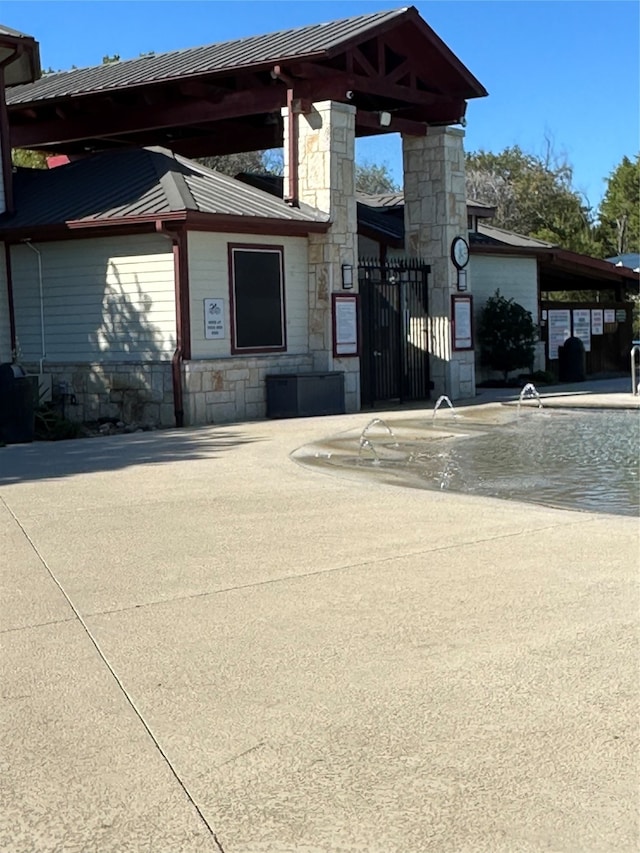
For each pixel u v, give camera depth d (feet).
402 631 17.13
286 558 22.27
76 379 55.77
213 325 53.31
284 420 53.11
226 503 28.86
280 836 10.75
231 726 13.52
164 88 61.77
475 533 24.36
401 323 65.77
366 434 46.01
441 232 65.87
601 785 11.64
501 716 13.57
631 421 51.24
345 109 58.08
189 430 49.16
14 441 45.39
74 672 15.64
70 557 22.81
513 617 17.71
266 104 59.62
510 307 78.64
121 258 53.93
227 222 52.06
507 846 10.46
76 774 12.26
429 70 63.82
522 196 176.96
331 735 13.15
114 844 10.68
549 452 39.58
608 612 17.84
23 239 56.13
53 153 77.00
